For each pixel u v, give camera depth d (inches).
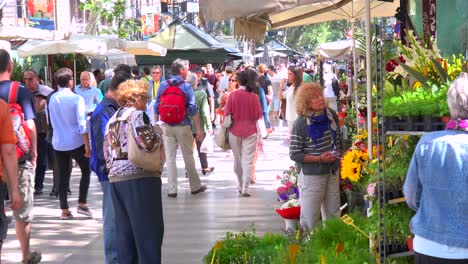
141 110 288.0
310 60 2480.3
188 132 526.0
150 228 285.4
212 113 780.6
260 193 535.5
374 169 236.5
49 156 539.2
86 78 590.6
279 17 407.8
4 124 255.1
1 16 910.4
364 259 244.7
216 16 267.0
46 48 658.8
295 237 293.7
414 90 237.9
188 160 534.3
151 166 280.8
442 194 185.0
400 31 317.1
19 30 541.0
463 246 182.2
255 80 523.5
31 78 529.0
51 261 351.6
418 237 190.1
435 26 323.3
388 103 220.7
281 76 1109.1
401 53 268.8
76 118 445.4
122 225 289.7
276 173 640.4
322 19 453.4
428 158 187.6
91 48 663.8
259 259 276.2
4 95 313.3
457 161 183.8
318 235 275.0
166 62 1098.7
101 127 313.0
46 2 1019.9
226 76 1093.8
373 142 259.3
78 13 1358.3
